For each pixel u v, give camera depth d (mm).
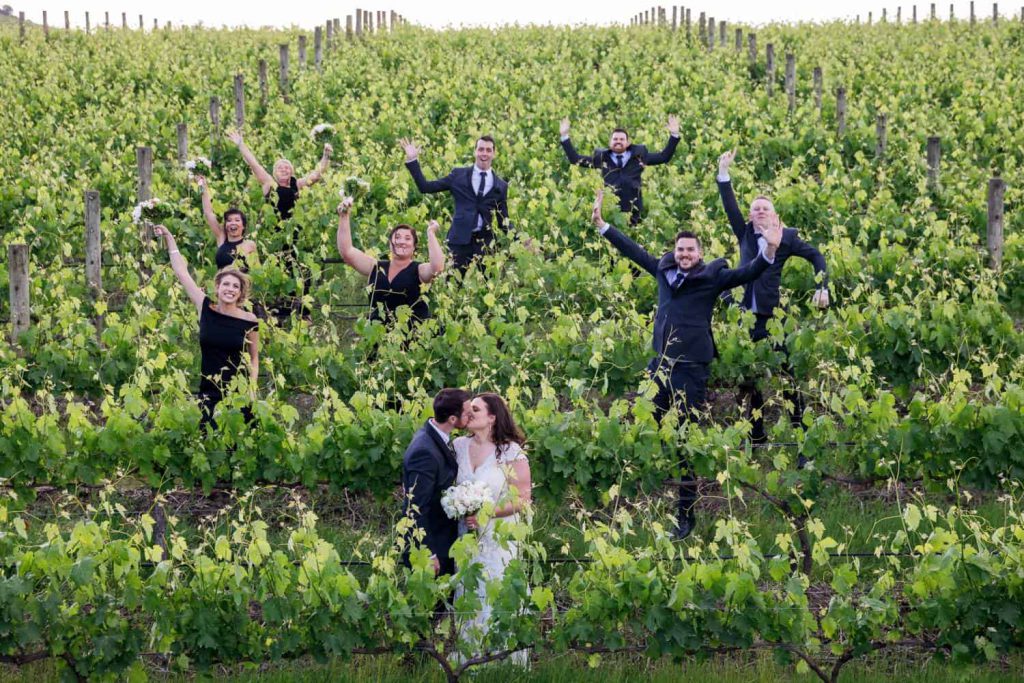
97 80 28312
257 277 10875
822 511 8016
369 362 9312
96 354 9328
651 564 6324
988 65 27859
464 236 11273
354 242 13156
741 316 8898
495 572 6289
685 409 7879
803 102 25312
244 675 6133
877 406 7133
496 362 9016
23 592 5547
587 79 28844
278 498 8391
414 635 5828
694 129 21281
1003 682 6160
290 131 21297
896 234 12062
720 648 5895
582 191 14000
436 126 23891
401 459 7297
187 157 18047
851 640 5852
